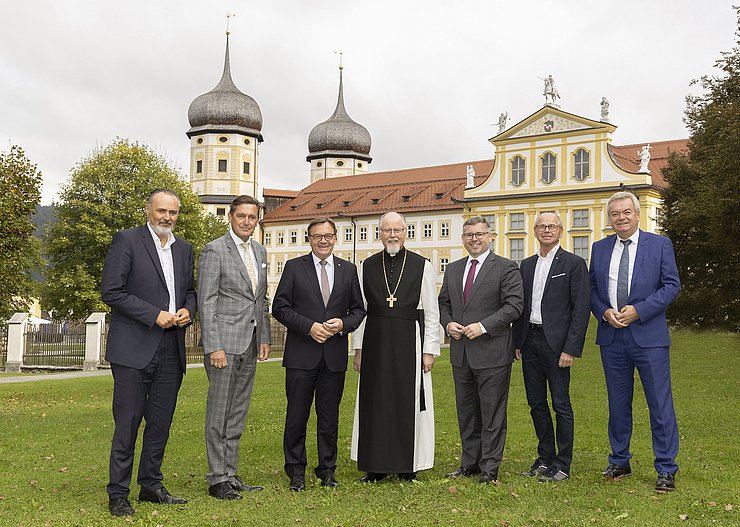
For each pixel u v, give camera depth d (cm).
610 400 739
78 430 1055
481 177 6041
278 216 7406
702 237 3028
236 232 703
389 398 737
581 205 5247
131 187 4491
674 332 3203
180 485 712
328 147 8775
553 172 5375
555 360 736
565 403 737
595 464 794
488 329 727
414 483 716
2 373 2930
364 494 673
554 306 741
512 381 1611
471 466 755
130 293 643
